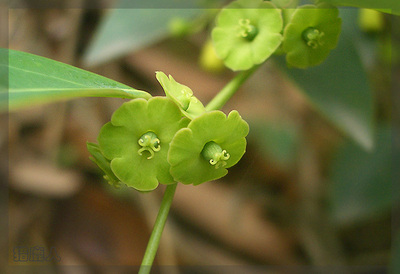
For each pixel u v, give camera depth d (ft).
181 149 0.49
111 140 0.49
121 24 0.72
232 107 1.08
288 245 0.96
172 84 0.51
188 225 0.96
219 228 0.97
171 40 1.11
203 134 0.49
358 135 0.64
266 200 0.99
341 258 0.94
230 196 0.99
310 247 0.94
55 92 0.44
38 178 0.94
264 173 1.01
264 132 1.01
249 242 0.96
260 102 1.05
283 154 0.99
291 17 0.56
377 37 0.74
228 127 0.49
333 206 0.85
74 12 1.00
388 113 0.92
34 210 0.92
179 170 0.49
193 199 0.97
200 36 1.10
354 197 0.83
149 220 0.93
